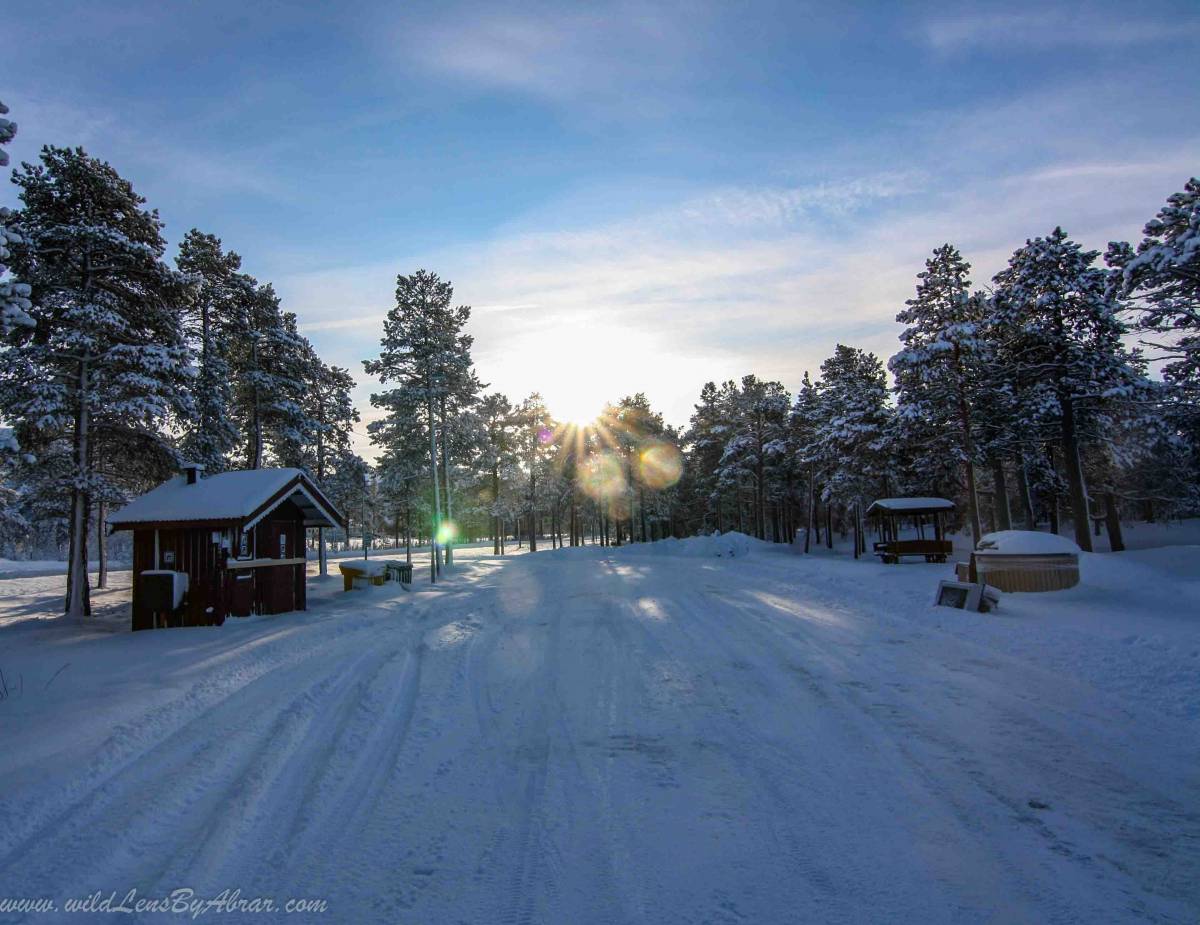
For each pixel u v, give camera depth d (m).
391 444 33.97
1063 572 16.47
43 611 20.89
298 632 13.11
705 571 26.95
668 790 5.31
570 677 9.05
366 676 9.19
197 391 24.52
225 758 6.06
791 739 6.42
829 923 3.52
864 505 39.88
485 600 18.55
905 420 29.28
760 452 52.34
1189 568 21.19
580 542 71.94
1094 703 7.42
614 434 57.53
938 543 30.98
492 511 56.47
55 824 4.79
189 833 4.67
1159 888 3.81
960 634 11.48
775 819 4.77
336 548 78.25
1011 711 7.18
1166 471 38.94
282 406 27.42
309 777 5.65
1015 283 29.12
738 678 8.78
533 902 3.79
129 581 34.59
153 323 20.31
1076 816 4.74
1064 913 3.58
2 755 6.02
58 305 18.41
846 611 14.42
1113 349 27.23
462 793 5.34
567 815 4.91
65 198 18.73
